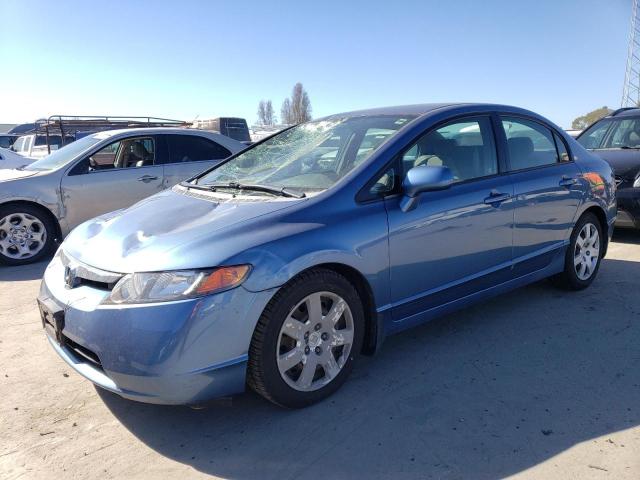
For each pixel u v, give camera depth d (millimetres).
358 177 3271
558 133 4711
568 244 4613
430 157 3646
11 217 6691
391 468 2531
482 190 3814
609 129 7980
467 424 2855
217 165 4430
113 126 13250
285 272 2789
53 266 3340
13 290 5559
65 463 2658
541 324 4148
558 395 3121
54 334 3041
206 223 2969
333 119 4309
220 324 2639
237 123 19047
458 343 3854
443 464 2543
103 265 2857
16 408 3170
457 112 3910
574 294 4789
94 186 7094
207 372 2639
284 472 2539
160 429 2926
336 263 3025
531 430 2785
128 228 3178
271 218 2953
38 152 17938
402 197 3359
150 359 2566
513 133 4266
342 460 2604
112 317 2658
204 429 2908
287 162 3883
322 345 3066
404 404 3070
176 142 7785
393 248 3279
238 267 2689
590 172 4773
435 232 3492
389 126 3744
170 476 2541
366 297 3260
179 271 2646
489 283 3965
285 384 2914
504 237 3975
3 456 2721
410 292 3441
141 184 7418
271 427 2895
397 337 3990
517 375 3371
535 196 4188
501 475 2453
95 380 2773
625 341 3814
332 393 3162
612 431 2752
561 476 2430
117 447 2779
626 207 6566
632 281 5117
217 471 2566
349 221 3113
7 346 4039
